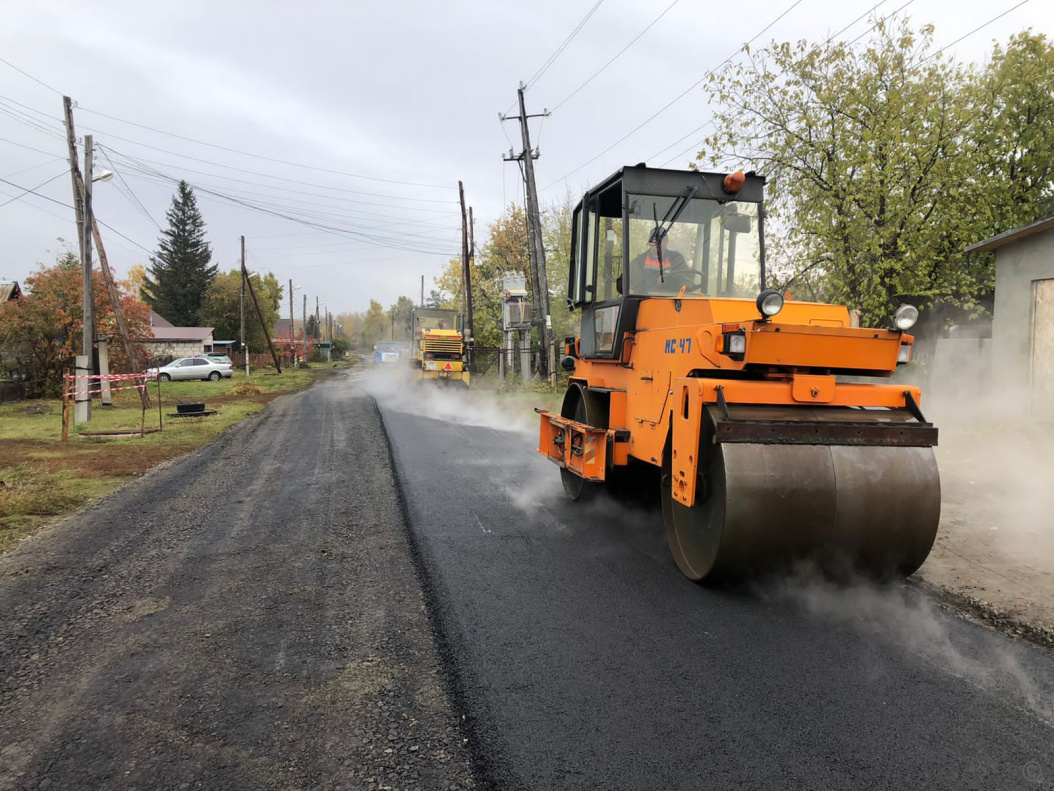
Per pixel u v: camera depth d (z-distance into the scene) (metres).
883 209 12.49
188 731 2.81
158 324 58.06
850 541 4.06
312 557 5.15
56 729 2.84
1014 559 4.82
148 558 5.18
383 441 11.41
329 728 2.82
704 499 4.29
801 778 2.46
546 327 22.83
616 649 3.55
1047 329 9.76
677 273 5.64
